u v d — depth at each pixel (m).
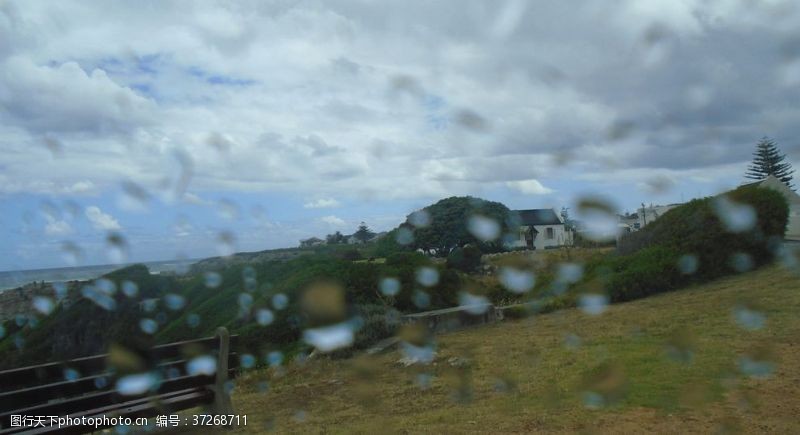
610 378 4.61
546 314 8.70
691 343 5.52
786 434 3.33
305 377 5.98
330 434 3.98
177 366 4.16
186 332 9.45
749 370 4.54
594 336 6.48
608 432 3.51
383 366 6.10
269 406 4.92
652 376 4.59
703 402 3.92
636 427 3.56
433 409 4.38
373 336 7.23
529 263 11.60
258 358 7.35
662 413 3.77
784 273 9.05
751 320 6.26
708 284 9.41
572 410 3.97
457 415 4.12
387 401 4.75
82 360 3.80
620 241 13.21
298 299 8.38
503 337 7.11
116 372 3.94
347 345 6.93
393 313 7.91
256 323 8.41
